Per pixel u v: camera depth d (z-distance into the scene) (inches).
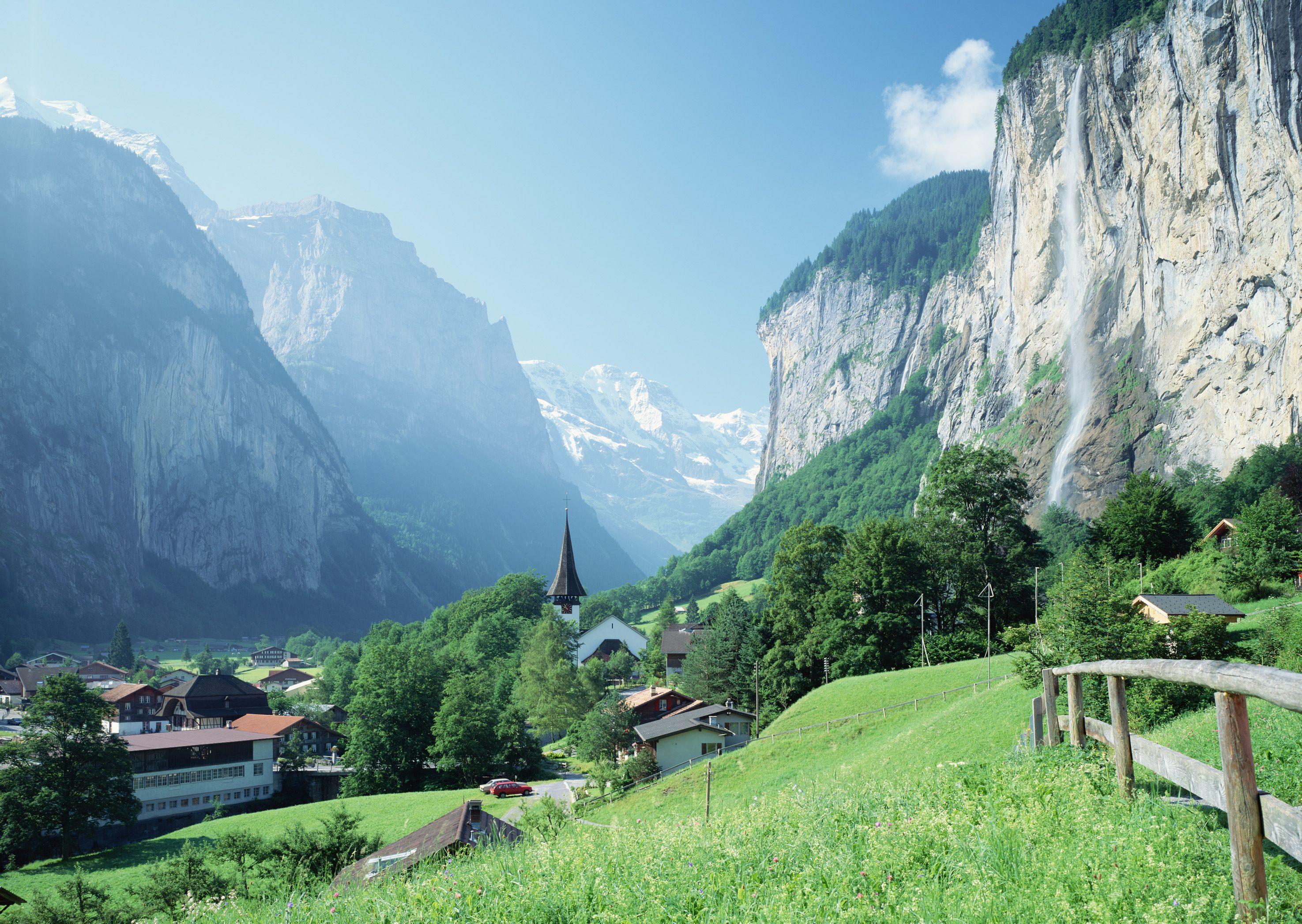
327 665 6392.7
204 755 3358.8
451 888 344.2
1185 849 247.9
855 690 2432.3
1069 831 288.7
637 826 441.7
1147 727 855.1
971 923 223.6
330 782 3631.9
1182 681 237.0
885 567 2938.0
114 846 2728.8
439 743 3097.9
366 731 3245.6
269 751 3575.3
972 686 2052.2
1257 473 4042.8
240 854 1381.6
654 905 280.8
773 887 281.0
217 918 404.5
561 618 5359.3
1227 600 2442.2
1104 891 223.9
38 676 6491.1
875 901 247.9
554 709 3858.3
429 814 2511.1
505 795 2689.5
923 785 447.8
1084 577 1190.9
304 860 1269.7
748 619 3503.9
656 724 2711.6
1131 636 1098.1
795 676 3058.6
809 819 402.3
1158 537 3078.2
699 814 492.7
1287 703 165.9
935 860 287.6
